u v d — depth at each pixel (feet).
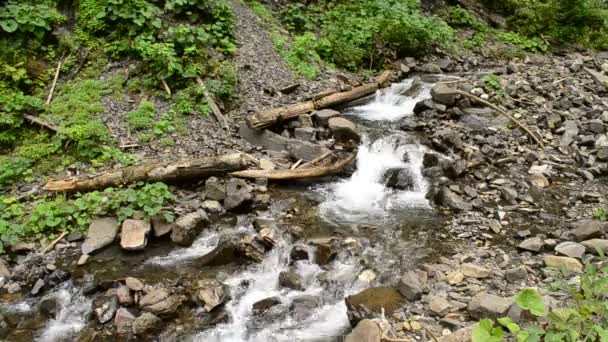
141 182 22.61
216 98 28.55
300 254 19.47
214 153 25.55
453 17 48.55
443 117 30.83
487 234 21.01
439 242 20.59
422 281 17.72
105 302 17.24
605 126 28.99
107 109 26.76
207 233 21.07
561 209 22.76
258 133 27.14
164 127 26.25
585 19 49.85
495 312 15.31
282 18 39.52
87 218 21.04
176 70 28.09
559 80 35.60
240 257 19.58
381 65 39.24
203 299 17.24
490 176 25.16
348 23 40.32
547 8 49.08
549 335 11.78
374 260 19.39
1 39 27.50
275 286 18.39
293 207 22.93
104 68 28.86
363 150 27.35
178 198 22.57
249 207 22.45
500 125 29.63
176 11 31.12
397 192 24.93
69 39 29.09
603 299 13.78
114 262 19.44
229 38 32.53
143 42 28.43
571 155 26.99
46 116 25.64
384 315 16.12
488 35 48.03
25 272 18.79
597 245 18.62
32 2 29.35
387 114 32.58
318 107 30.63
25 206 21.79
